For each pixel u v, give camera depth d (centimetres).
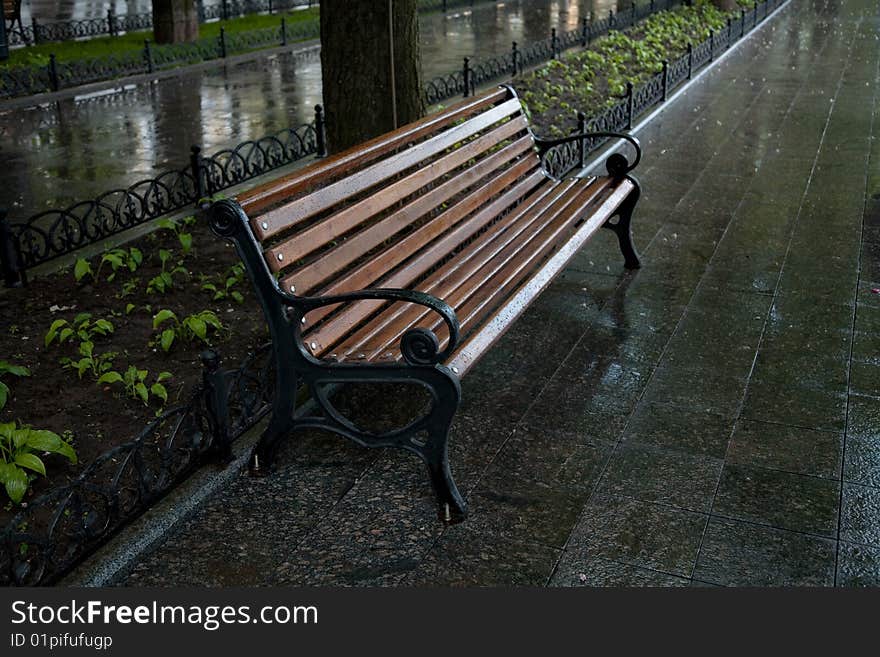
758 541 332
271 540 341
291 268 606
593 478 373
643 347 488
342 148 653
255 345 514
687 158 892
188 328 518
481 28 2222
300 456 396
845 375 452
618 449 393
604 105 1229
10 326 543
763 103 1176
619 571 319
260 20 2309
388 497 366
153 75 1572
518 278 441
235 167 853
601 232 666
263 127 1185
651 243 645
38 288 604
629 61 1570
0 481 361
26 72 1473
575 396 438
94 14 2472
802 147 927
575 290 564
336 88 641
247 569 325
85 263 593
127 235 709
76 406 450
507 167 565
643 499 358
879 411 418
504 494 364
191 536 344
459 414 424
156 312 561
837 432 401
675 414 420
